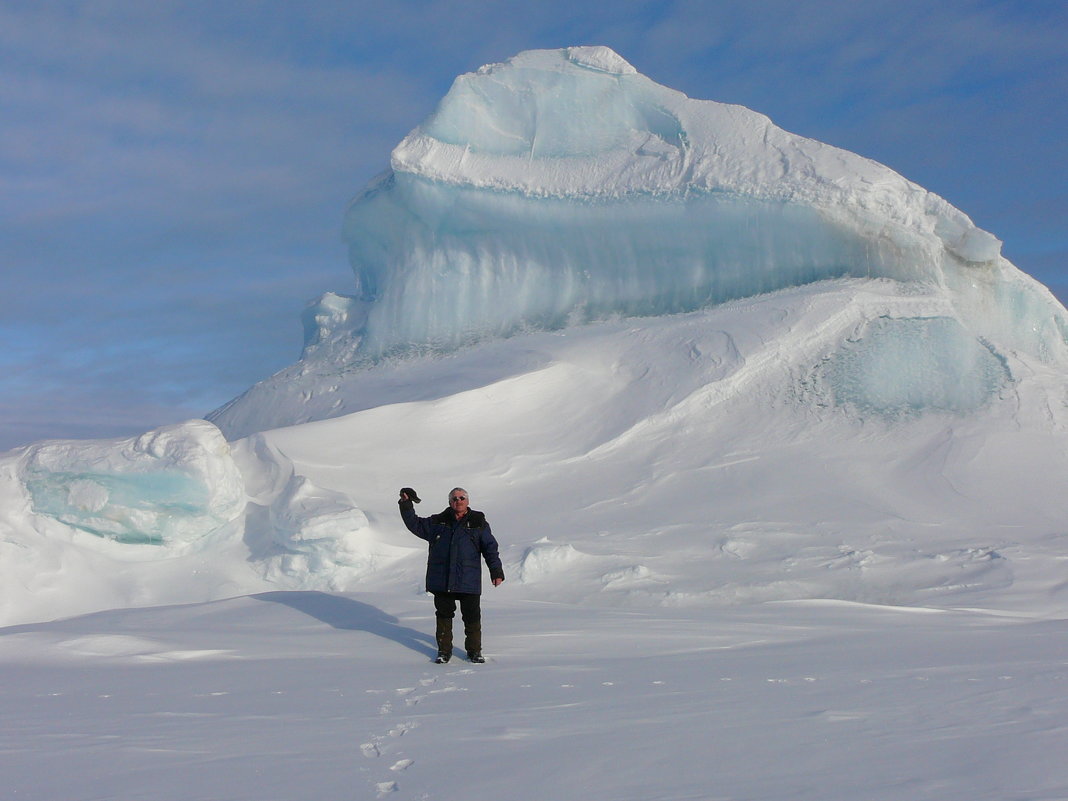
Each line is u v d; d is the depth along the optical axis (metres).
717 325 24.20
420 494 18.91
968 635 8.01
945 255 25.03
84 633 7.75
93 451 16.17
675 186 26.84
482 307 29.95
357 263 36.31
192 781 3.14
